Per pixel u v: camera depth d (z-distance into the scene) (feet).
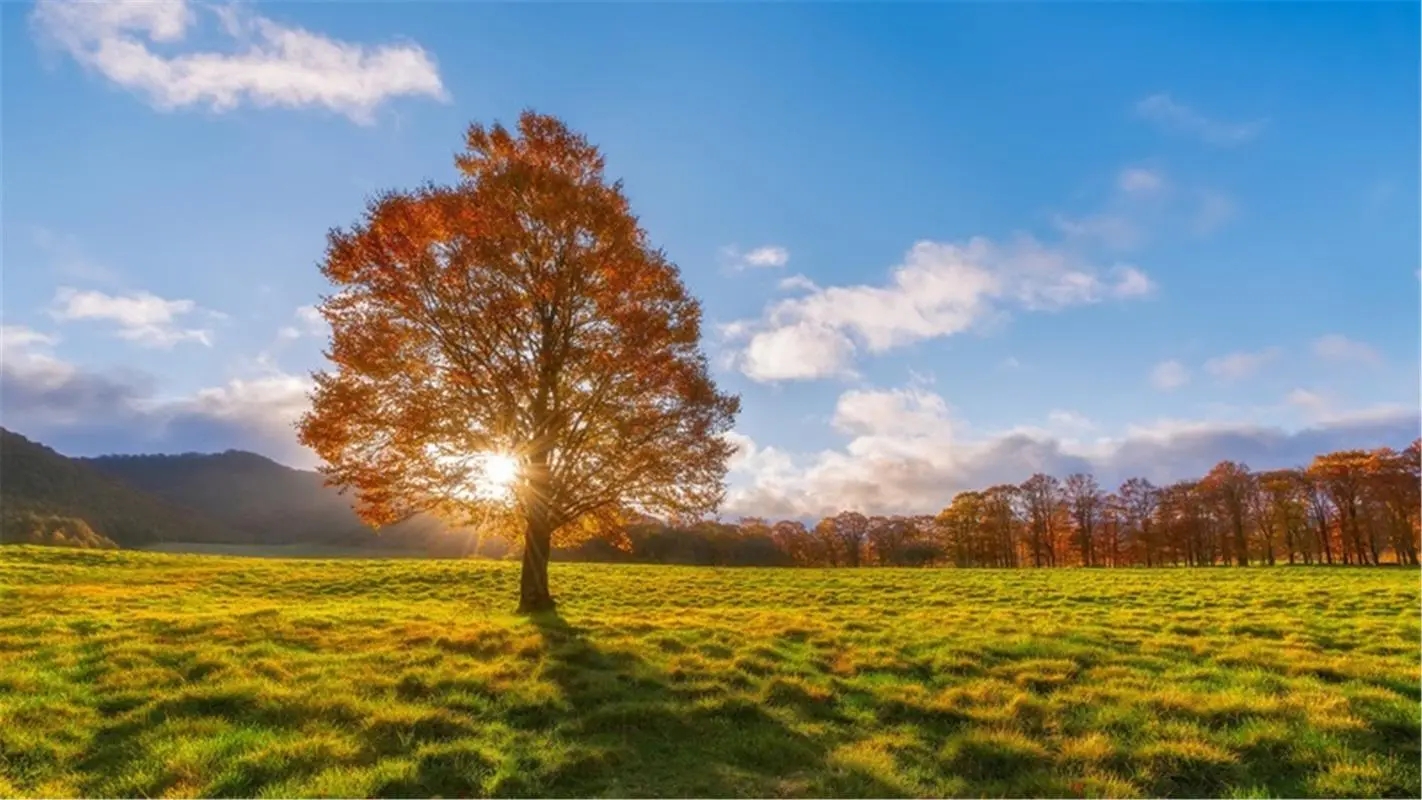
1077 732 35.04
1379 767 30.76
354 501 69.41
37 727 32.27
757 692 40.40
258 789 27.07
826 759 31.73
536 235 70.23
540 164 74.74
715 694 39.86
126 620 57.00
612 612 83.05
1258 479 294.46
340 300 65.72
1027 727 35.73
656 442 71.46
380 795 27.40
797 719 37.04
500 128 77.10
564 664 44.21
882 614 81.35
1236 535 297.74
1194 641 58.13
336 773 28.19
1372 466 265.13
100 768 29.32
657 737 34.40
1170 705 37.81
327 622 57.21
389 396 65.67
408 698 37.52
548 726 34.83
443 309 66.69
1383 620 74.49
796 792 28.84
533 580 71.20
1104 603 101.14
